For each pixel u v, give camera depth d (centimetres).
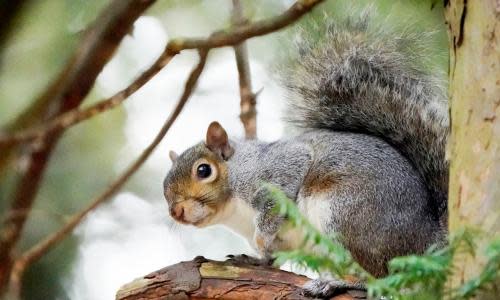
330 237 598
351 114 966
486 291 501
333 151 904
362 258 840
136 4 511
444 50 955
